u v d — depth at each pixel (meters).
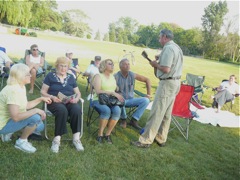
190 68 19.38
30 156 2.81
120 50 27.42
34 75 5.28
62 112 3.01
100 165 2.94
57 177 2.54
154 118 3.50
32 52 5.75
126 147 3.53
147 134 3.59
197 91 7.05
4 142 3.00
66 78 3.45
